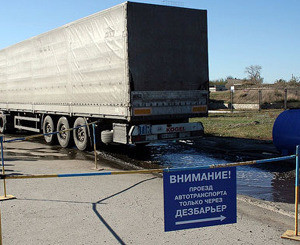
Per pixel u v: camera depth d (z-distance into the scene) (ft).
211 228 16.47
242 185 25.77
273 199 22.20
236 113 100.53
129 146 44.52
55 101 42.93
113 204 19.93
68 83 39.83
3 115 58.85
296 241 14.99
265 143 43.55
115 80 32.27
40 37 45.16
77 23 37.19
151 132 32.32
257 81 207.21
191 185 13.65
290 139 33.04
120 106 31.81
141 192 22.38
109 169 29.96
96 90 35.06
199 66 35.06
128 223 17.07
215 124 67.56
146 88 31.68
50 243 14.92
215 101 139.64
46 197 21.33
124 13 30.42
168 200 13.42
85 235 15.70
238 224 16.98
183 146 44.11
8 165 31.53
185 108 33.91
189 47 34.30
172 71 33.24
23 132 65.10
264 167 31.53
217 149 40.52
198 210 13.82
